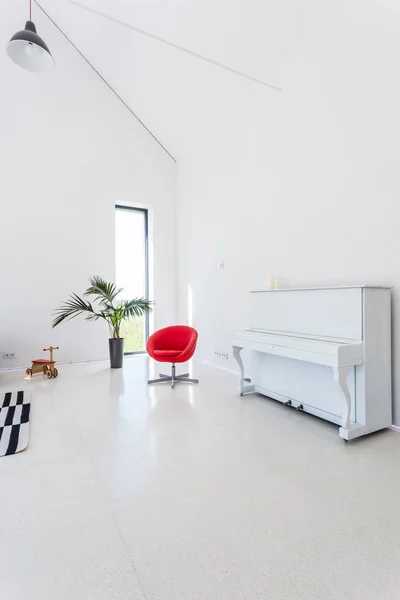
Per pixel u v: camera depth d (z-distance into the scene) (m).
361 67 2.78
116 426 2.68
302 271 3.43
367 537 1.44
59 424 2.71
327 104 3.11
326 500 1.70
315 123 3.24
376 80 2.67
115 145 5.66
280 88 3.64
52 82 5.12
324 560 1.31
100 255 5.53
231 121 4.52
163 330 4.30
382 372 2.53
